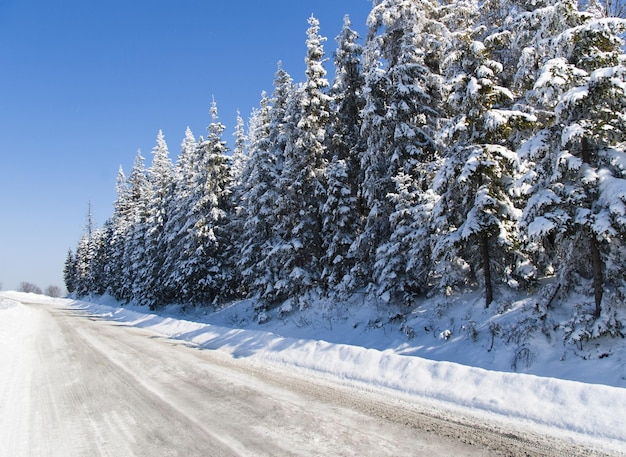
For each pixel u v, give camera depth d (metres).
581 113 10.12
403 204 15.40
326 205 19.48
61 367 12.20
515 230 12.45
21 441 6.18
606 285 10.29
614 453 5.22
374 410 7.35
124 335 21.47
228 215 30.77
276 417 6.95
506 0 16.03
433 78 17.75
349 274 18.61
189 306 32.19
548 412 6.43
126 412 7.51
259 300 23.27
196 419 6.96
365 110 17.48
